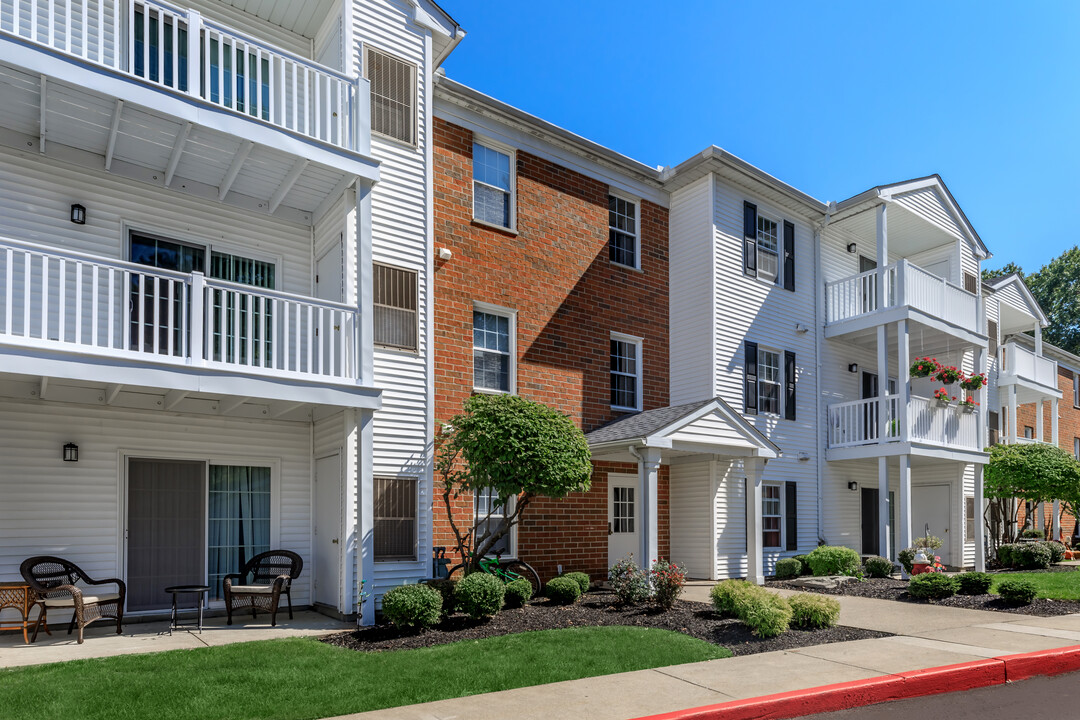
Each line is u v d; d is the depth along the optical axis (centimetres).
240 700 576
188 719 532
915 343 1948
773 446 1398
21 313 865
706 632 886
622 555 1437
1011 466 1939
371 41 1106
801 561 1600
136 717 533
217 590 1000
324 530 1038
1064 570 1775
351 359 982
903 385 1655
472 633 861
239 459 1030
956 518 1927
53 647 769
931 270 2128
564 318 1409
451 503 1168
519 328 1334
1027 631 918
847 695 627
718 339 1562
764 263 1736
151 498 966
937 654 768
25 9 880
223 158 948
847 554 1506
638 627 904
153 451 962
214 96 1033
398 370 1086
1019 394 2541
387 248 1098
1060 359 3009
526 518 1273
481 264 1288
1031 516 2389
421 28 1175
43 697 571
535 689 625
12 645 780
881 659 746
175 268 1006
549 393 1363
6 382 841
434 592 884
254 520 1041
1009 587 1142
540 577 1278
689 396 1574
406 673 663
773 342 1705
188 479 995
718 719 561
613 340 1523
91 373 757
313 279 1121
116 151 930
